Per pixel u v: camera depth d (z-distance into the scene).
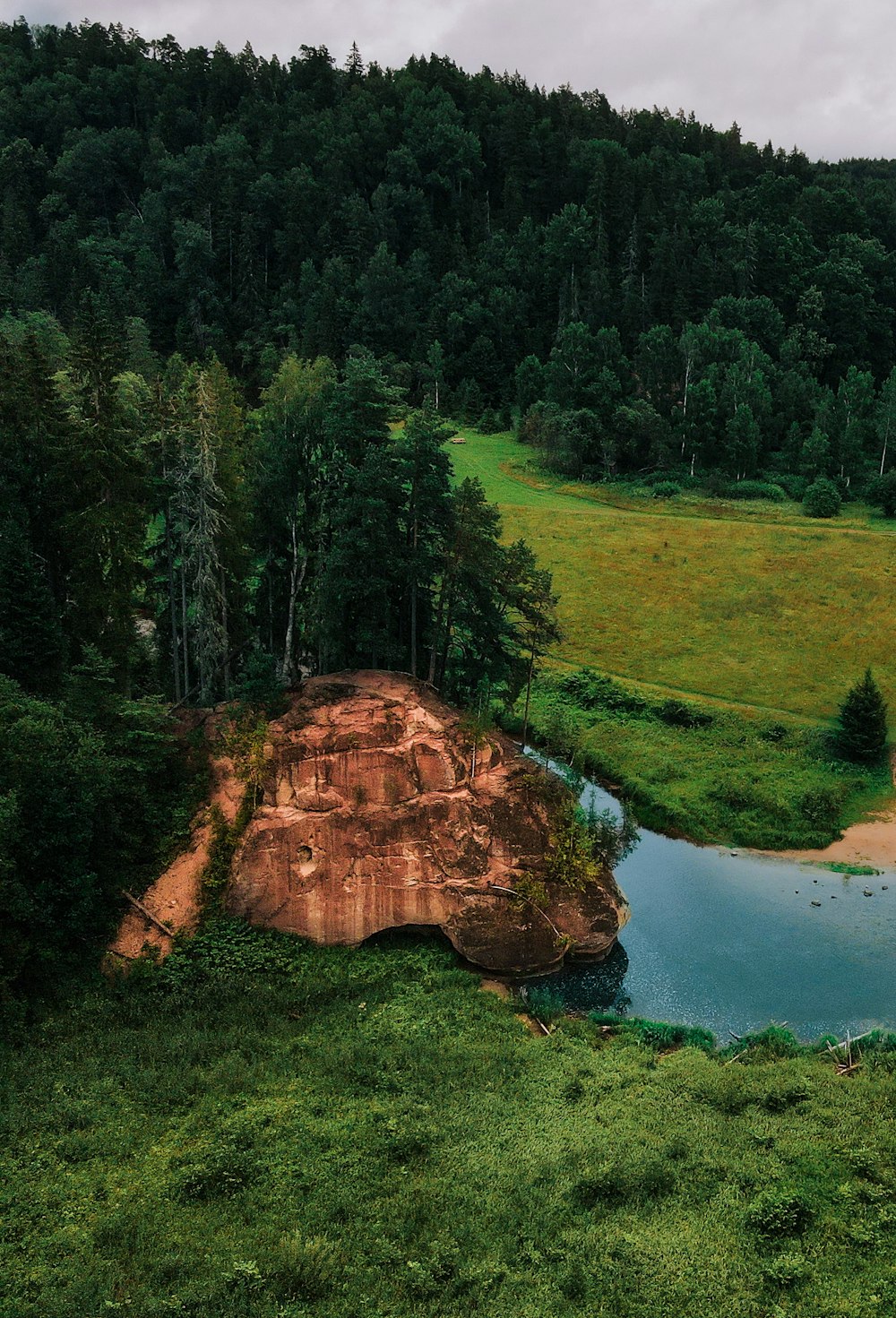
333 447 58.19
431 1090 38.00
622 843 58.12
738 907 56.25
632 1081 39.59
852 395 135.25
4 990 40.22
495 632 61.66
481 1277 28.28
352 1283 28.06
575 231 161.12
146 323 145.50
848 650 88.62
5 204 165.25
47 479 53.03
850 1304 27.42
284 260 164.62
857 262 165.62
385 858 49.56
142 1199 31.30
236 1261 28.39
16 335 100.31
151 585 61.31
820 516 120.12
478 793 51.66
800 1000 47.50
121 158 180.00
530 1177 32.94
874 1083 39.19
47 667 50.84
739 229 167.75
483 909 49.28
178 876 48.25
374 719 52.25
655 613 95.75
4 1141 33.75
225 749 52.16
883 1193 32.03
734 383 135.50
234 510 57.62
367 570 56.06
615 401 140.50
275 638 65.00
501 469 133.12
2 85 196.12
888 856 62.62
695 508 121.62
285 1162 33.28
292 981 45.78
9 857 41.16
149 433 59.00
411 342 156.12
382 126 184.62
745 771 71.94
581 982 49.00
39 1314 26.08
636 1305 27.50
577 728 77.88
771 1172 33.47
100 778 44.78
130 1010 42.00
